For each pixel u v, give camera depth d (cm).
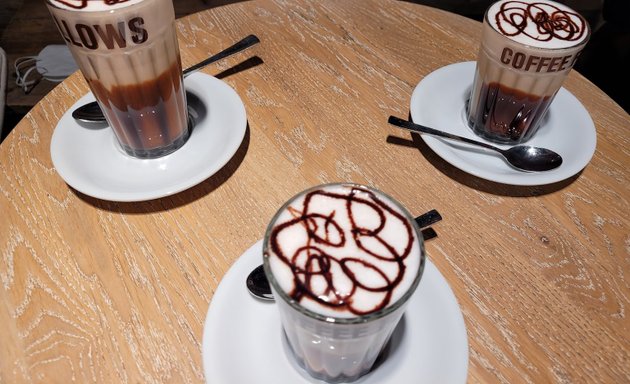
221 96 44
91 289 32
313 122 44
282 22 54
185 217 37
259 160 41
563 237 36
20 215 37
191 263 34
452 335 28
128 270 34
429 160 41
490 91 41
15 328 30
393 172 40
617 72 77
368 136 43
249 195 38
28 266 34
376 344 26
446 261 34
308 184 39
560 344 30
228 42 51
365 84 47
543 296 33
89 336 30
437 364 27
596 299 33
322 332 23
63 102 45
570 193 39
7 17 102
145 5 33
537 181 37
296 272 24
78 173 38
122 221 36
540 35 38
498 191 39
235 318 29
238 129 41
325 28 53
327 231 25
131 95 37
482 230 36
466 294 33
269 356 28
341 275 23
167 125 40
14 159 40
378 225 25
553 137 42
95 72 36
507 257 35
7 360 29
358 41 52
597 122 44
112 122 39
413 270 24
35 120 43
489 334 31
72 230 36
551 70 38
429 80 46
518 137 42
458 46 52
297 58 50
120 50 34
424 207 38
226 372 27
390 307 22
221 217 37
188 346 30
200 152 41
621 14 74
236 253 35
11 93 88
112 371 29
